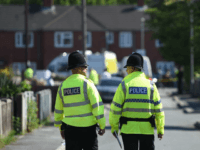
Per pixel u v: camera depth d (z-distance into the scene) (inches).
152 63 7199.8
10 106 1427.2
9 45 6978.4
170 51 4042.8
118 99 750.5
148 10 4520.2
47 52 6919.3
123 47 7165.4
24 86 1724.9
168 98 3565.5
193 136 1536.7
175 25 4101.9
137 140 746.8
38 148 1208.8
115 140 1446.9
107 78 3282.5
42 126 1758.1
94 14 7204.7
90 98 725.3
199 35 3700.8
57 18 6983.3
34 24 6968.5
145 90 747.4
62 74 5221.5
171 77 6038.4
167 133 1616.6
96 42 7012.8
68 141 732.0
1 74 1603.1
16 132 1481.3
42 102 1852.9
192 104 2893.7
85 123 722.2
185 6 3779.5
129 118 746.2
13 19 7012.8
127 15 7263.8
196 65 3949.3
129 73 780.6
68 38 6983.3
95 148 734.5
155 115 762.2
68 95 732.7
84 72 758.5
